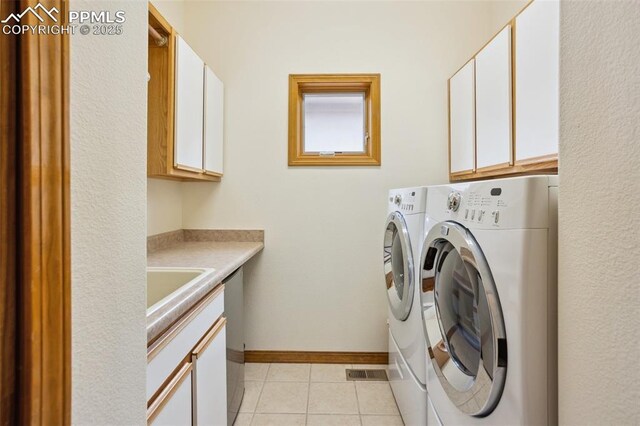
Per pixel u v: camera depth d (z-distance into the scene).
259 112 2.29
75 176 0.43
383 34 2.29
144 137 0.62
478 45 2.27
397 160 2.29
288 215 2.31
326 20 2.29
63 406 0.39
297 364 2.28
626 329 0.53
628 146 0.53
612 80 0.56
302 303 2.31
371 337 2.31
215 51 2.29
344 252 2.31
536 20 1.33
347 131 2.43
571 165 0.67
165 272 1.35
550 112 1.26
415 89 2.29
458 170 2.08
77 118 0.43
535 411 0.76
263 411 1.73
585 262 0.63
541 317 0.77
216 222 2.31
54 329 0.38
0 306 0.34
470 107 1.91
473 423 0.94
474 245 0.92
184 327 0.96
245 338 2.31
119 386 0.53
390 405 1.78
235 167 2.30
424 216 1.40
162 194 2.04
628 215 0.53
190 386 0.98
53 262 0.38
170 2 2.09
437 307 1.23
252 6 2.29
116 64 0.53
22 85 0.35
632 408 0.52
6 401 0.34
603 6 0.58
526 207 0.78
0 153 0.34
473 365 1.00
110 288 0.51
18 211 0.35
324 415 1.69
